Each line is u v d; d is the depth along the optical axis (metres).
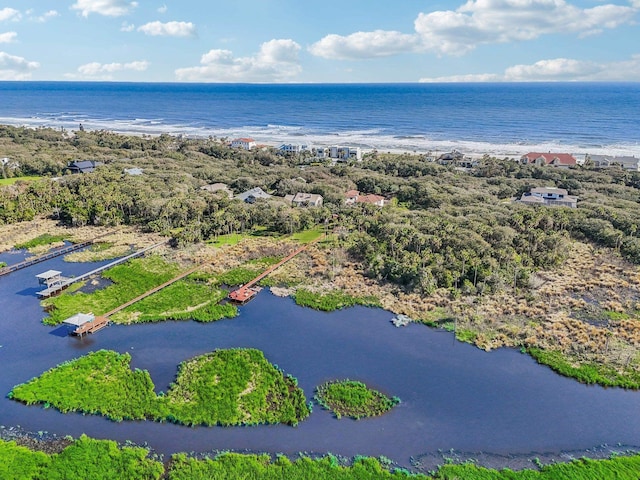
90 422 46.12
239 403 48.97
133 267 83.88
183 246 93.56
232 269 83.69
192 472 39.53
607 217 101.00
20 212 107.62
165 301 71.94
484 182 142.62
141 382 51.91
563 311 68.25
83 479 38.75
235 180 141.75
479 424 46.59
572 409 48.91
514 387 52.50
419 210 114.19
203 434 44.62
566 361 56.72
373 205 113.00
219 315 68.06
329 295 74.56
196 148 199.50
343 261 86.31
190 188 128.38
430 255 80.19
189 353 58.53
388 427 46.09
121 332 63.41
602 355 57.62
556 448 43.53
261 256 89.56
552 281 77.81
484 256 79.81
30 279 79.56
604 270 81.88
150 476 39.25
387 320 67.50
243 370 54.47
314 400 49.97
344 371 55.22
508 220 97.69
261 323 66.50
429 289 73.25
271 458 41.75
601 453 42.97
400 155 189.12
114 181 127.31
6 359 56.78
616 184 137.25
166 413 47.12
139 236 100.38
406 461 41.72
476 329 64.19
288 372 54.88
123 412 47.25
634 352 58.16
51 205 114.81
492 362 57.22
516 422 46.91
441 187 131.25
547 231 93.56
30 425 45.62
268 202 115.25
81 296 73.38
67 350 58.97
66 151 177.50
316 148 199.25
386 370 55.50
